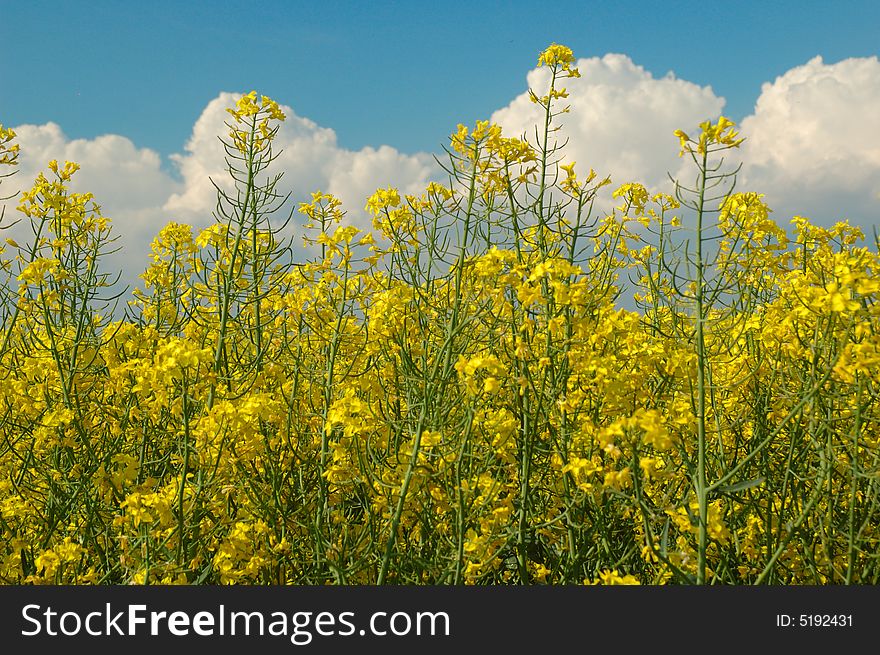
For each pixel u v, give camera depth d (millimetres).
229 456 4434
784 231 5398
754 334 4887
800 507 4461
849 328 3695
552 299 4281
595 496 4250
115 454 5016
